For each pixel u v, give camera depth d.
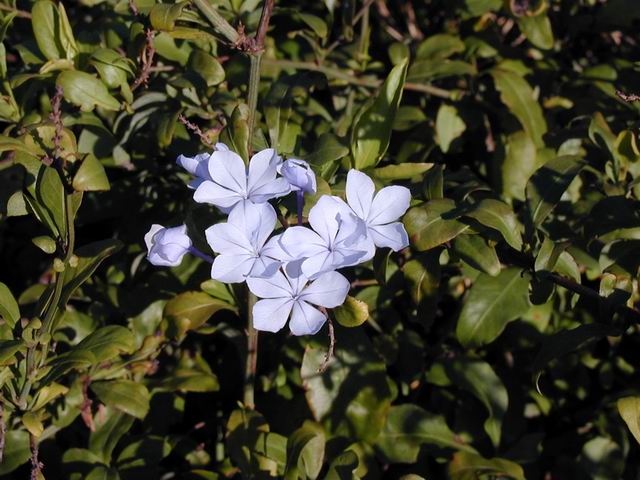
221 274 0.20
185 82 0.26
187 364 0.29
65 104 0.28
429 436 0.28
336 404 0.27
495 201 0.22
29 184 0.24
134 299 0.29
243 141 0.23
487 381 0.29
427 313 0.24
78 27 0.30
